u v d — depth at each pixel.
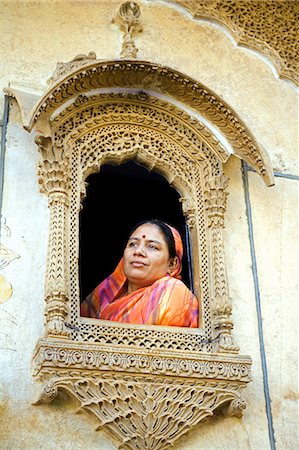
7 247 3.85
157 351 3.64
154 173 4.38
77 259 3.81
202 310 3.88
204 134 4.19
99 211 4.52
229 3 4.87
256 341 4.03
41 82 4.32
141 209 4.51
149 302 3.87
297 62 4.87
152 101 4.17
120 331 3.70
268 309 4.13
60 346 3.53
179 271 4.08
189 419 3.62
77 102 4.02
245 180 4.43
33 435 3.50
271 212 4.40
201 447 3.68
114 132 4.13
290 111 4.75
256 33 4.87
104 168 4.34
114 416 3.54
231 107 4.09
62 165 3.93
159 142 4.18
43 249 3.89
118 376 3.58
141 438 3.54
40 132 3.89
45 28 4.49
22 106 3.87
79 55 4.02
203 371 3.66
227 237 4.24
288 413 3.89
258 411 3.85
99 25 4.60
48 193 3.93
